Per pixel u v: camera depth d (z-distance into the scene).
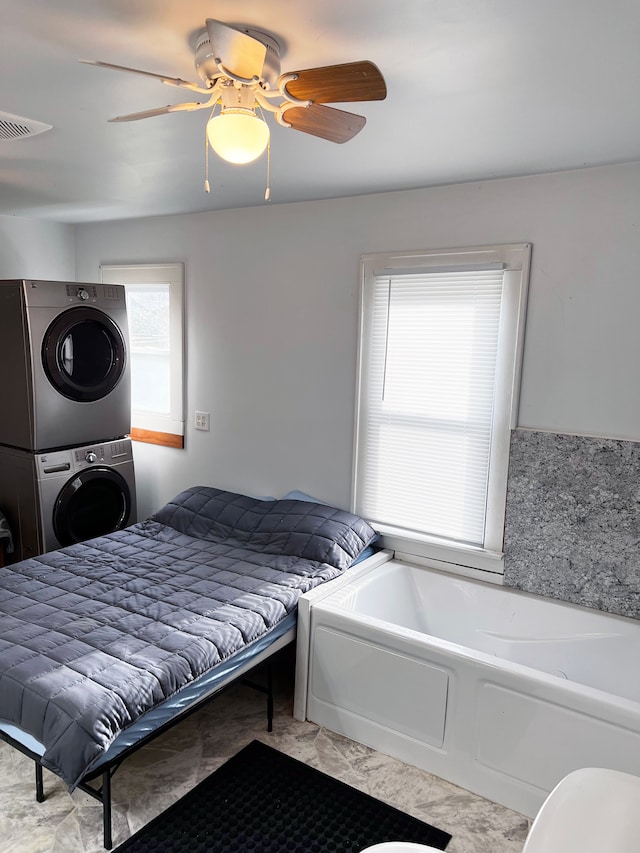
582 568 2.83
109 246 4.34
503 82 1.74
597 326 2.70
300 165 2.66
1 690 2.07
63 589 2.77
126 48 1.61
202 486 3.87
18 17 1.44
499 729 2.30
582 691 2.14
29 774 2.38
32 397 3.47
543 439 2.85
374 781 2.41
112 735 1.91
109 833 2.04
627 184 2.58
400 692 2.51
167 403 4.20
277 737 2.65
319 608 2.69
